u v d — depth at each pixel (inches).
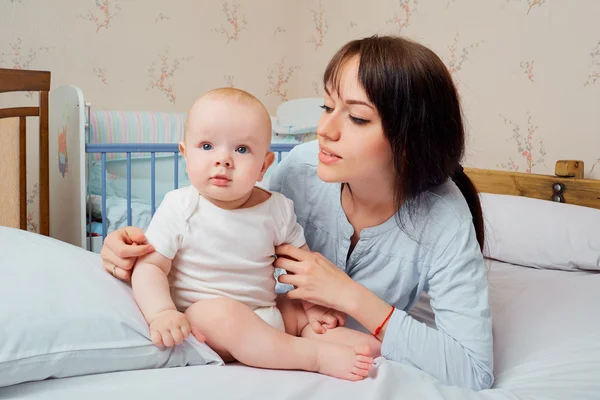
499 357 39.1
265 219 33.4
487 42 85.0
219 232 31.9
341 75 31.1
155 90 109.1
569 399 31.7
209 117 31.1
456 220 34.6
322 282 33.1
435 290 34.8
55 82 97.6
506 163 83.7
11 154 72.4
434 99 31.1
